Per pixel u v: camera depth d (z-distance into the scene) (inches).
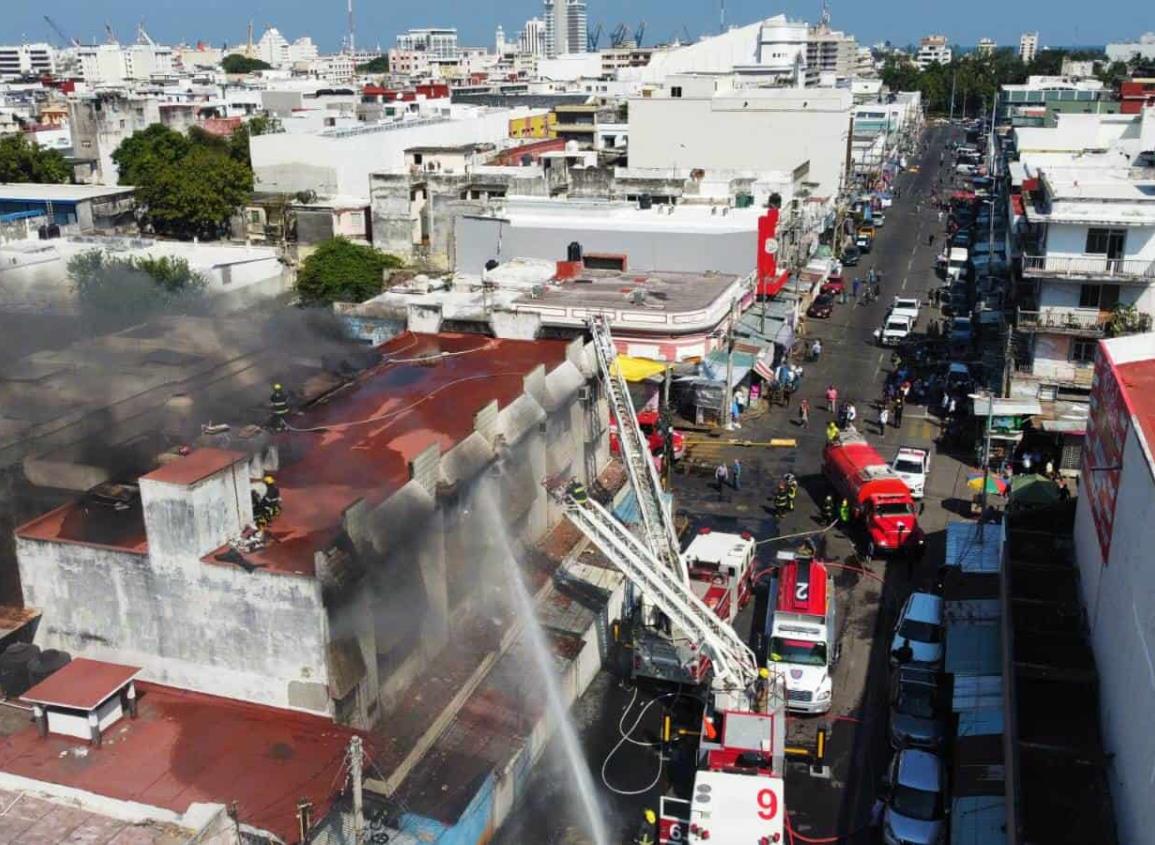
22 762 832.3
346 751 851.4
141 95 5669.3
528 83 7509.8
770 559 1550.2
